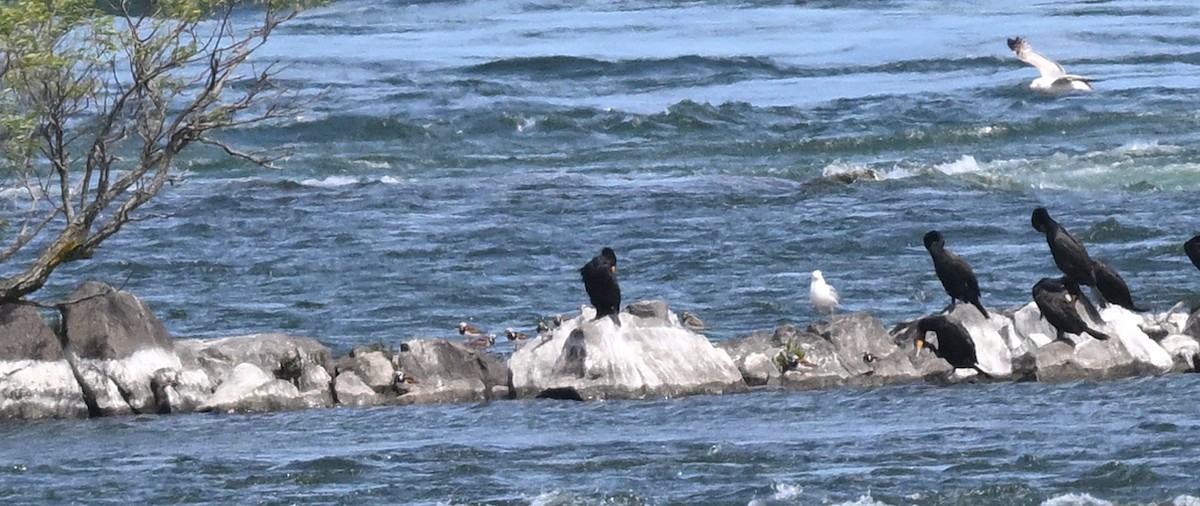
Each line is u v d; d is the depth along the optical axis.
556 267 30.95
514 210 36.19
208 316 27.52
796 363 21.27
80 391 20.52
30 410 20.31
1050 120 46.91
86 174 21.03
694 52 63.50
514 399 20.95
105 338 20.73
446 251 32.22
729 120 48.84
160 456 18.22
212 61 21.27
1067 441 17.83
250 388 20.77
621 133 48.19
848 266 30.44
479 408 20.36
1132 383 20.58
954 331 21.00
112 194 20.98
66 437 19.27
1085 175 39.59
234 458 18.05
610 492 16.44
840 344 21.59
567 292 29.02
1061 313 21.25
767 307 27.41
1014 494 16.08
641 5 76.25
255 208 36.59
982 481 16.52
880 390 20.75
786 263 30.81
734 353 21.69
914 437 18.22
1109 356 21.12
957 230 33.09
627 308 21.66
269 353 21.55
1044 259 30.42
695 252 31.72
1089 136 45.72
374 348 21.88
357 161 44.00
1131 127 46.34
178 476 17.36
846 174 39.22
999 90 50.97
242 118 47.62
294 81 53.66
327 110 50.00
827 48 64.00
